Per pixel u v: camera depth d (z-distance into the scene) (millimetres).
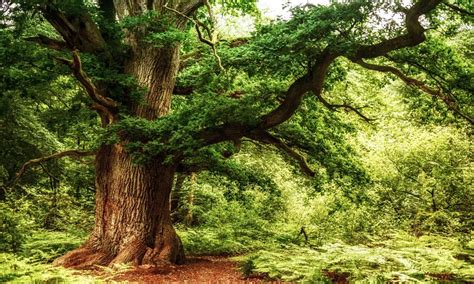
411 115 14188
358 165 12797
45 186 19016
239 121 10250
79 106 12125
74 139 19016
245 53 9516
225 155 13523
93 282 8172
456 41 15664
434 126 13602
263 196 19641
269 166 18734
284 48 8711
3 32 9766
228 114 10055
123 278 9469
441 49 9812
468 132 13695
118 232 11023
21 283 7320
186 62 13414
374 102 16109
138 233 11008
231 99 10422
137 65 11852
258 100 10812
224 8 16031
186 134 9938
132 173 11219
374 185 13492
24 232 12898
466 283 7996
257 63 9547
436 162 12891
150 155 10484
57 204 17484
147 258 10781
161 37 10320
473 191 12148
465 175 12172
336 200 14422
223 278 9398
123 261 10562
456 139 13039
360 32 8711
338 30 8547
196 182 19828
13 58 9727
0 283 7234
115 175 11352
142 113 11633
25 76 9758
